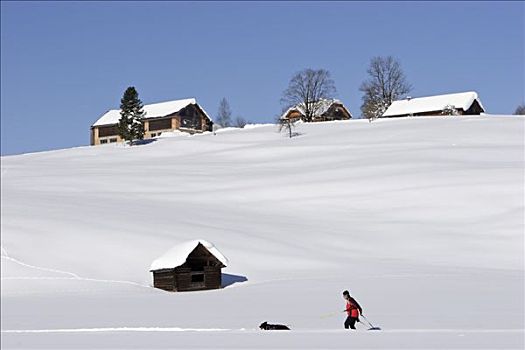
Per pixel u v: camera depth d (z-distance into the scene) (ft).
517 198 259.60
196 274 174.09
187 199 297.33
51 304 142.20
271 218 259.80
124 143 560.61
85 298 153.69
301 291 145.59
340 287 148.15
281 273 183.83
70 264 191.52
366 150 401.70
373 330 82.53
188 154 468.34
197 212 266.16
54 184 340.18
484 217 245.04
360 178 310.45
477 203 259.19
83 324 104.27
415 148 386.52
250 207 282.36
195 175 361.71
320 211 270.87
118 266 192.85
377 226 243.19
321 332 81.15
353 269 182.80
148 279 184.55
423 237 225.97
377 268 183.11
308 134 505.66
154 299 148.36
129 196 303.48
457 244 216.13
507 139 403.34
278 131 536.01
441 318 98.37
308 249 210.79
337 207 274.16
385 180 300.81
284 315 111.65
